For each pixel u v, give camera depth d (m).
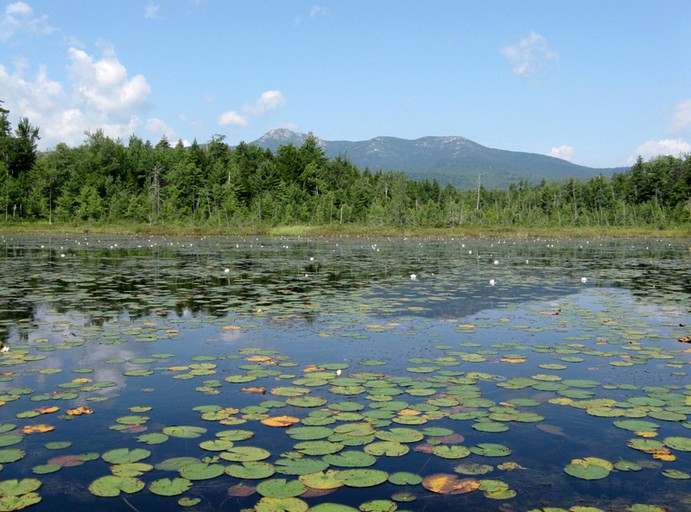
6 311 11.87
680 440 5.50
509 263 25.45
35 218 71.50
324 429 5.70
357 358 8.44
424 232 65.88
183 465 4.90
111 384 7.13
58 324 10.62
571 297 14.61
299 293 14.80
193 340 9.51
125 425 5.77
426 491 4.48
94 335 9.73
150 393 6.80
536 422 5.94
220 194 75.38
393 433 5.61
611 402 6.56
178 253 30.20
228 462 4.95
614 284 17.50
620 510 4.24
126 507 4.21
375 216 73.25
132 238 50.94
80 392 6.82
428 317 11.67
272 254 30.09
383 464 4.95
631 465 4.99
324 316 11.65
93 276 18.16
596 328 10.71
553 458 5.12
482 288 16.11
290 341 9.49
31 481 4.60
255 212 74.62
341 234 64.81
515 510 4.21
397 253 32.56
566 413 6.21
